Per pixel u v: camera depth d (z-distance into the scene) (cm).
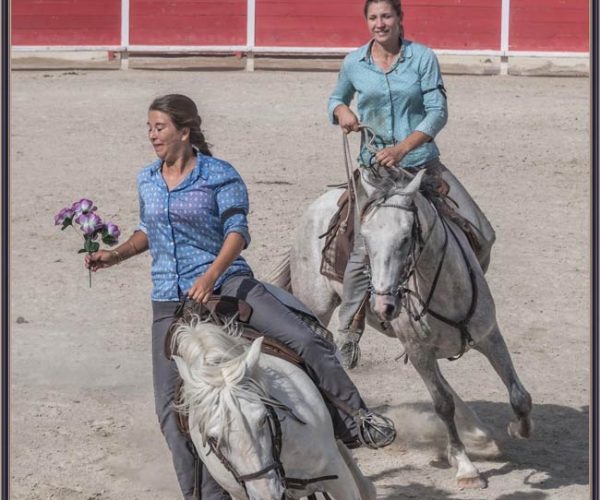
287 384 705
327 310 1048
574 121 2595
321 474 723
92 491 966
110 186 2077
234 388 638
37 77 3212
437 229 897
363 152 1002
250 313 736
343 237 994
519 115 2652
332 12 3366
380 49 983
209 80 3142
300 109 2714
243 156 2248
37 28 3431
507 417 1141
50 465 1019
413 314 927
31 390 1212
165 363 738
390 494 950
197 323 702
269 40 3391
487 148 2338
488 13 3306
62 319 1463
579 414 1147
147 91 2961
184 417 714
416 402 1182
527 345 1369
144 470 1012
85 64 3434
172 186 746
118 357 1327
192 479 736
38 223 1878
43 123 2577
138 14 3422
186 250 750
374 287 832
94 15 3422
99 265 797
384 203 838
